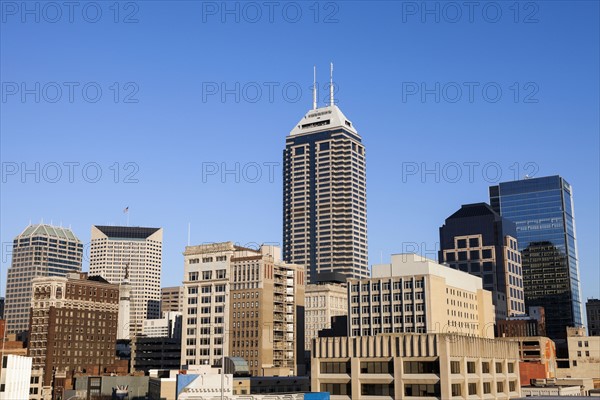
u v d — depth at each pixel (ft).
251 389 633.61
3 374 462.19
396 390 409.28
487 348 459.73
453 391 403.54
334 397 433.07
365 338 429.79
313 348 447.01
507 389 477.77
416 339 411.95
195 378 492.54
